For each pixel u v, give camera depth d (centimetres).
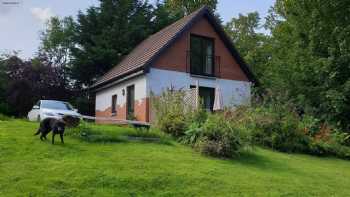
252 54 4159
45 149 1369
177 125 1806
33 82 3419
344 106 2427
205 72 2820
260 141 1945
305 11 2805
